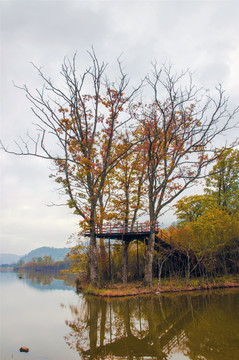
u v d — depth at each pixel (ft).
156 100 91.15
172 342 36.55
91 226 87.45
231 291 83.82
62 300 74.90
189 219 146.82
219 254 110.63
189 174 88.89
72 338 39.27
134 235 94.48
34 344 36.55
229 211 132.67
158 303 64.80
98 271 91.45
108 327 44.88
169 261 105.60
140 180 104.68
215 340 37.01
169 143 89.86
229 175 139.74
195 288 87.97
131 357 31.65
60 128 91.30
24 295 87.56
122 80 88.58
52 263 462.19
